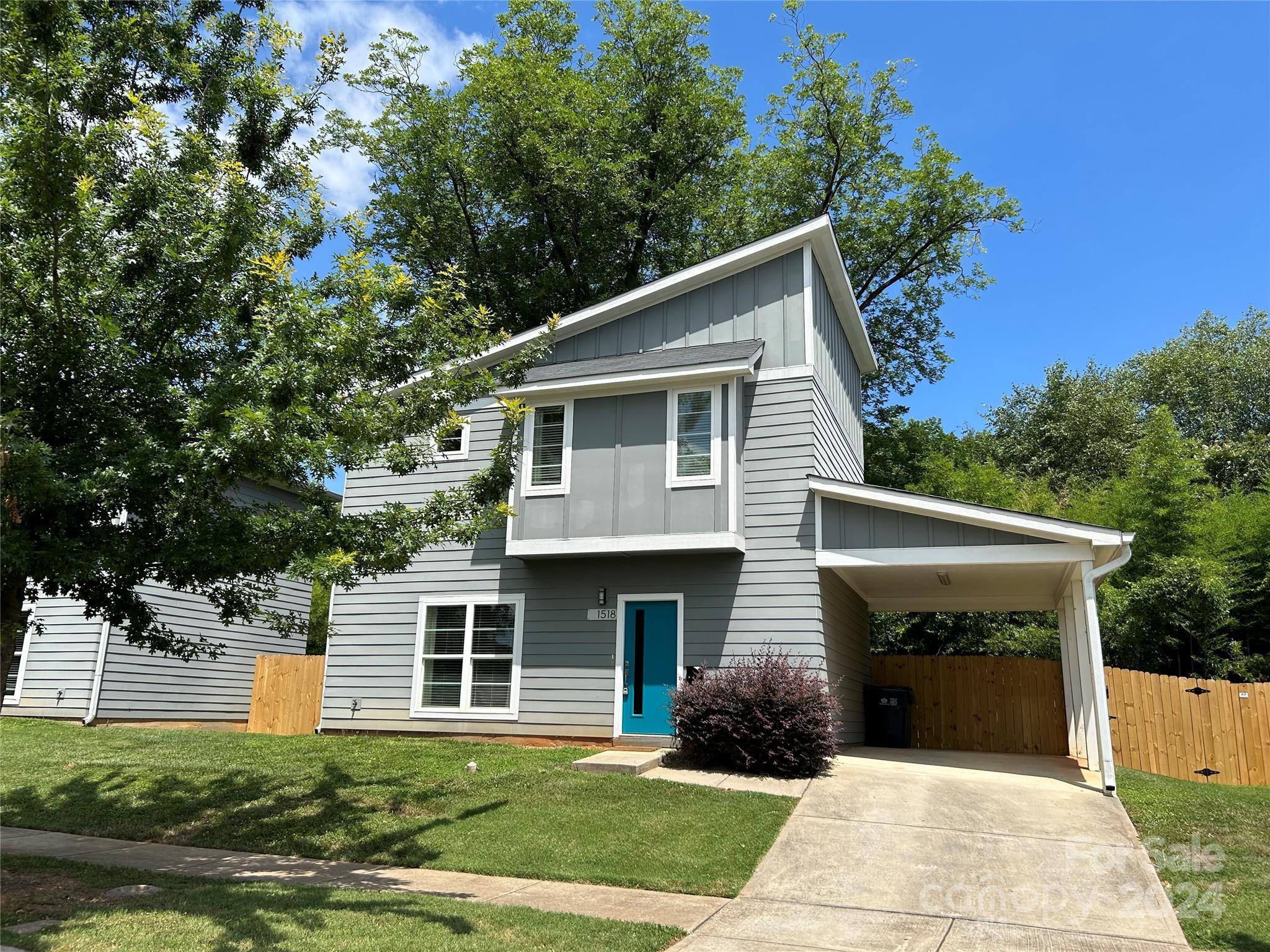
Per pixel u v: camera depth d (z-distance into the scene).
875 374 27.70
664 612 13.58
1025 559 11.66
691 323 14.84
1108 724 10.59
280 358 7.65
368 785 10.88
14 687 17.44
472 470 15.06
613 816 9.30
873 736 15.90
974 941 6.21
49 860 8.11
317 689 16.03
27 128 6.32
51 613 17.61
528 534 13.99
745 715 11.31
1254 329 39.31
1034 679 17.27
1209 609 16.03
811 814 9.39
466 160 24.98
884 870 7.77
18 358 7.04
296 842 8.91
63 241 6.93
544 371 14.78
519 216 25.80
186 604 19.11
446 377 8.91
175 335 7.92
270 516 7.78
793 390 13.73
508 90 23.08
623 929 6.21
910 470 28.30
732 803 9.68
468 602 14.77
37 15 6.36
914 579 14.51
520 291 25.39
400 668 15.00
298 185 9.38
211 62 9.28
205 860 8.45
